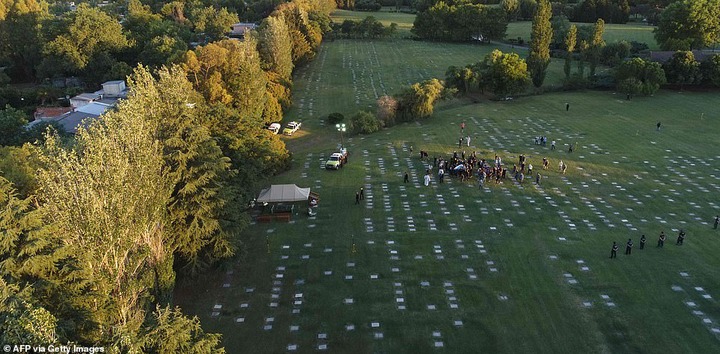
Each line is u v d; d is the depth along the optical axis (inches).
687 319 1363.2
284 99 3587.6
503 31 6013.8
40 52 4493.1
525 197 2162.9
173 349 928.9
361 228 1927.9
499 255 1710.1
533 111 3484.3
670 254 1686.8
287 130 3189.0
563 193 2199.8
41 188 1122.0
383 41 6299.2
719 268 1599.4
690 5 4483.3
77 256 1034.1
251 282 1598.2
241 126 2091.5
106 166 1091.3
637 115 3326.8
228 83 2888.8
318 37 5487.2
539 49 4028.1
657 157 2610.7
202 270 1540.4
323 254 1750.7
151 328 932.6
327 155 2765.7
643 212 2012.8
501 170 2317.9
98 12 4687.5
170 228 1441.9
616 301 1448.1
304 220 2003.0
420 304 1466.5
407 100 3324.3
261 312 1453.0
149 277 1232.8
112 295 1098.1
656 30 4869.6
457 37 6176.2
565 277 1569.9
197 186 1460.4
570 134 2984.7
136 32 5034.5
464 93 3860.7
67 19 4505.4
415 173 2452.0
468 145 2815.0
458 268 1640.0
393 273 1626.5
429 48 5797.2
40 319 815.7
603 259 1664.6
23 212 1009.5
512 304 1450.5
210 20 6028.5
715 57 3823.8
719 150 2694.4
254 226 1964.8
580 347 1272.1
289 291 1547.7
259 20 7022.6
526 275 1589.6
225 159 1576.0
